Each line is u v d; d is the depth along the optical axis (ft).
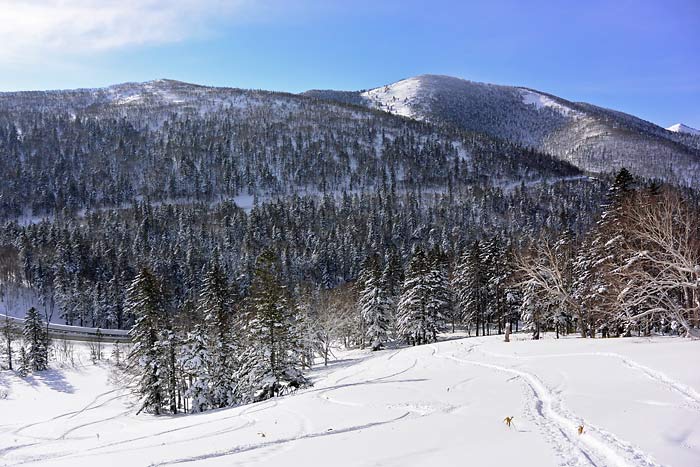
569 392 50.31
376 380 74.43
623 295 92.53
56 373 207.21
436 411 47.50
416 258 196.03
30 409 164.86
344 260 400.88
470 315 212.23
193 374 124.57
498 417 42.19
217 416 66.49
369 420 46.16
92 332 296.71
